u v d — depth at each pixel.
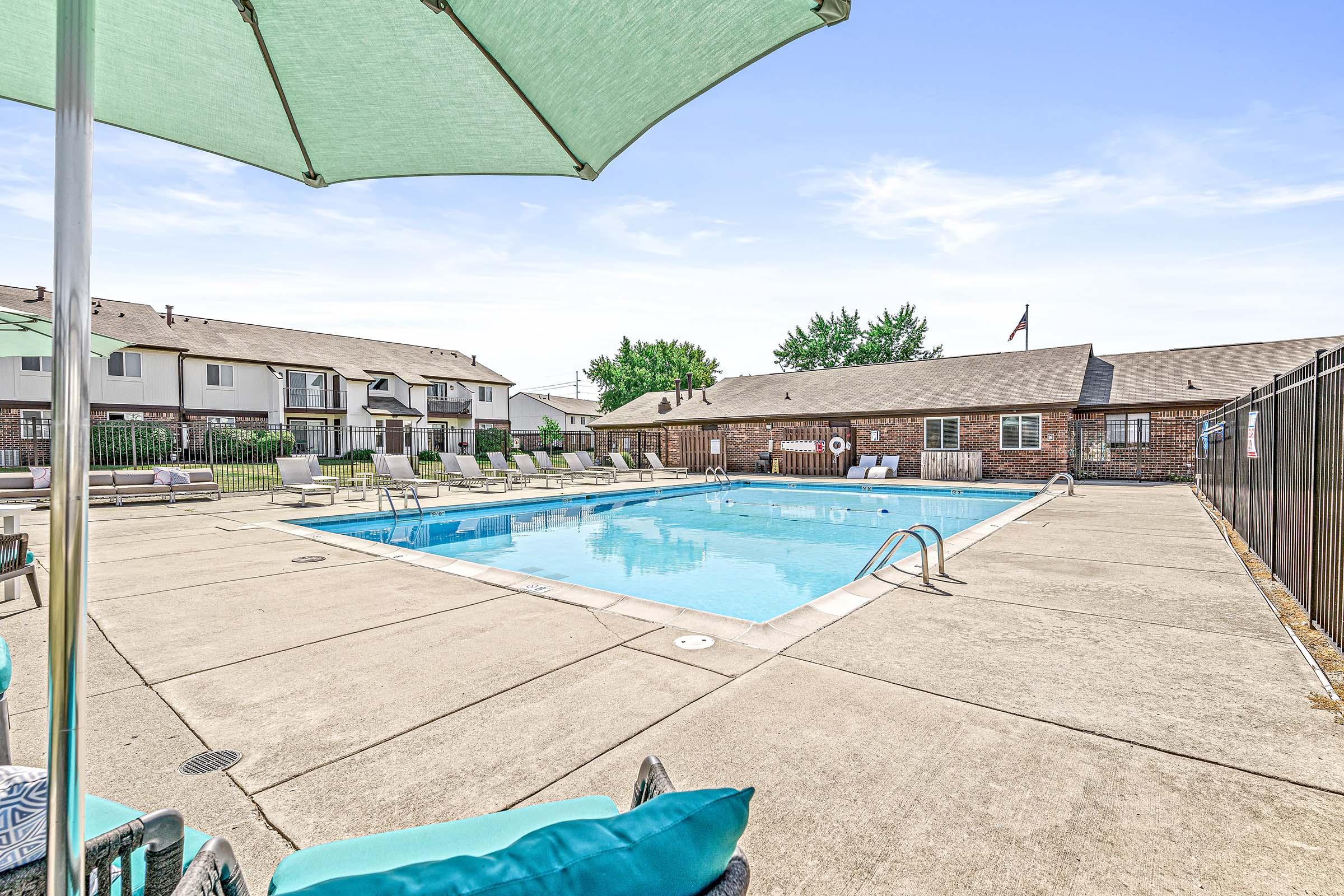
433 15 1.86
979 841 2.24
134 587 5.92
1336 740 2.93
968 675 3.74
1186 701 3.36
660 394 34.69
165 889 1.35
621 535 11.37
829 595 5.56
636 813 1.06
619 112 2.11
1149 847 2.20
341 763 2.78
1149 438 19.55
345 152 2.49
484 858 0.95
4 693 2.26
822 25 1.69
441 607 5.26
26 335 7.43
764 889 2.01
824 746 2.90
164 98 2.24
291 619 4.91
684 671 3.83
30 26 1.91
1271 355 20.33
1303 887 2.00
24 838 1.41
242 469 22.06
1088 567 6.67
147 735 3.04
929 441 22.05
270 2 1.85
